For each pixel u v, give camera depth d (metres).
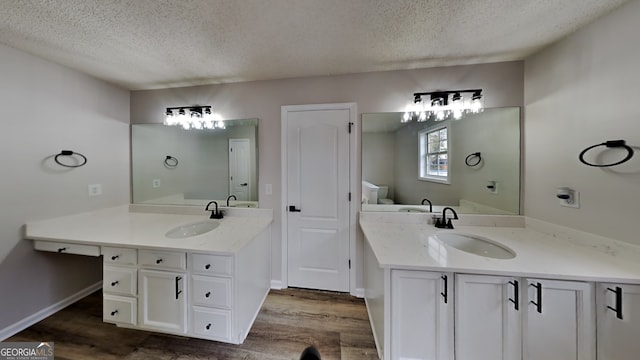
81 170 2.04
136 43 1.59
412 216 2.04
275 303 2.03
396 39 1.56
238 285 1.54
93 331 1.71
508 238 1.62
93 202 2.13
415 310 1.27
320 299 2.09
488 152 1.92
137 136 2.45
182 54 1.74
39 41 1.55
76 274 2.09
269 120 2.23
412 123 2.03
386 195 2.09
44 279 1.85
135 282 1.60
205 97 2.31
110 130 2.27
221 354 1.51
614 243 1.26
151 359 1.48
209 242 1.61
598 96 1.32
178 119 2.30
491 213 1.93
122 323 1.62
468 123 1.94
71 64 1.88
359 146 2.11
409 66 1.96
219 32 1.47
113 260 1.62
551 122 1.61
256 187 2.28
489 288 1.21
